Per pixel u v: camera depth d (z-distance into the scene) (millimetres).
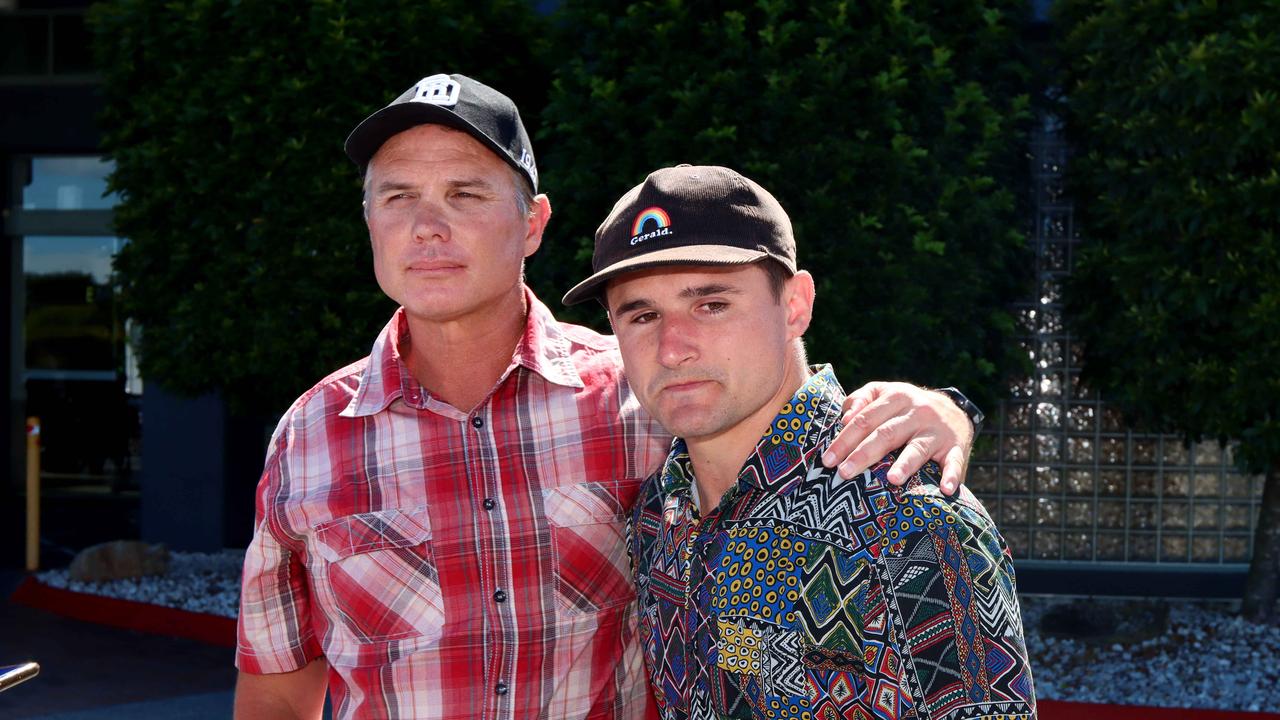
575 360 2076
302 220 6129
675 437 1955
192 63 6266
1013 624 1504
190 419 9078
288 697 2164
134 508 11617
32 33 10617
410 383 1998
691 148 5246
